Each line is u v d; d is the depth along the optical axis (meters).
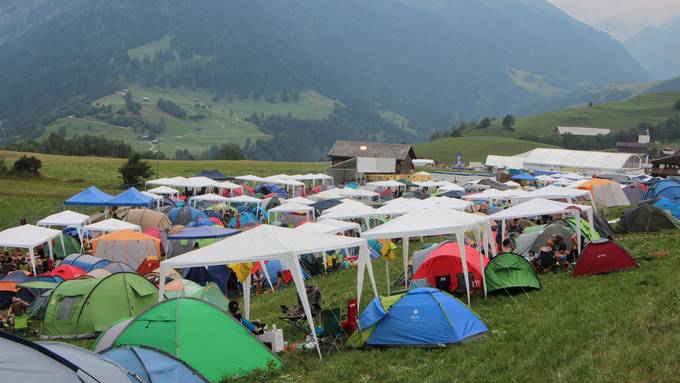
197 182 47.03
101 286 17.11
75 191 57.06
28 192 54.31
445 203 30.22
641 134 171.38
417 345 13.03
